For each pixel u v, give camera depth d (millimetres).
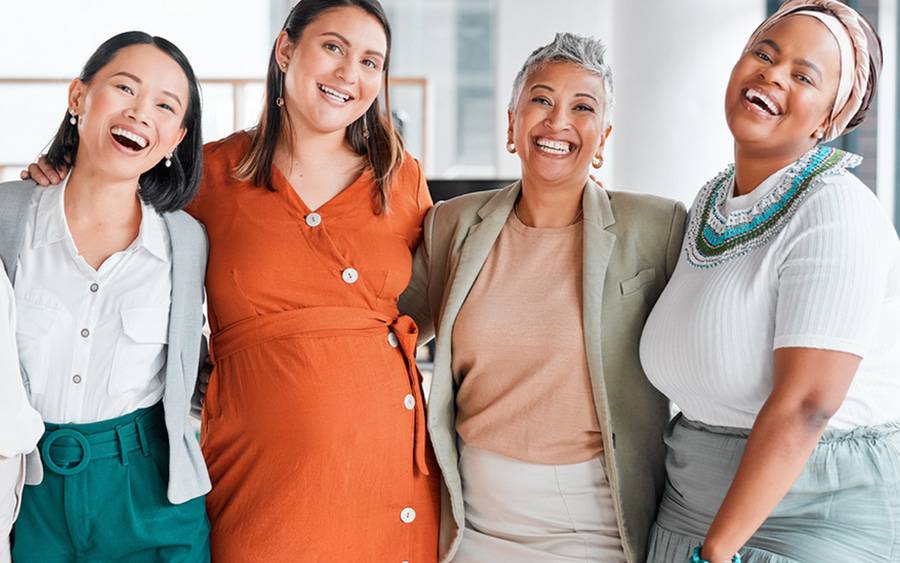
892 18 5484
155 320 2047
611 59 7258
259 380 2209
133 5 8969
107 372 1998
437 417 2320
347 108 2311
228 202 2324
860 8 5551
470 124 9164
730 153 6820
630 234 2293
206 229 2312
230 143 2432
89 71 2051
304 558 2174
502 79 8844
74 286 2018
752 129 1915
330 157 2406
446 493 2379
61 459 1969
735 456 1938
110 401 1999
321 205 2357
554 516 2250
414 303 2533
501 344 2266
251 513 2184
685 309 1985
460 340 2305
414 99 7625
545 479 2246
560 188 2309
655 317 2084
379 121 2436
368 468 2223
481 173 9148
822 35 1873
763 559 1812
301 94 2297
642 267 2277
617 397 2230
